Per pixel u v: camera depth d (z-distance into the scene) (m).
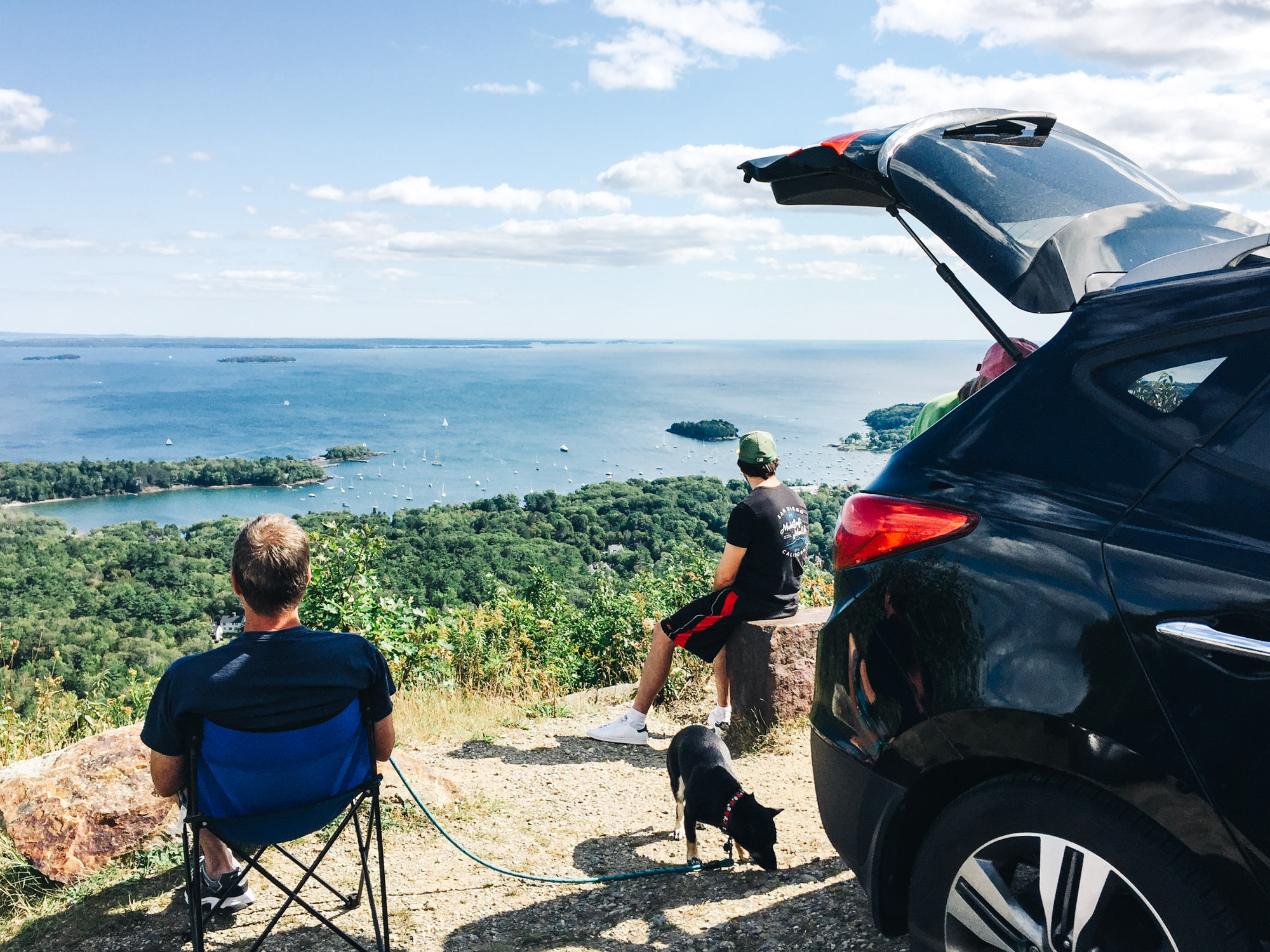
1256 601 1.40
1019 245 1.94
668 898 2.92
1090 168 2.32
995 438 1.88
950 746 1.77
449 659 7.73
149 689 6.71
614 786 4.09
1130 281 1.87
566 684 7.89
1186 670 1.45
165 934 2.73
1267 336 1.60
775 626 4.41
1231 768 1.40
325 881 3.07
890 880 1.97
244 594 2.34
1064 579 1.63
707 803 3.13
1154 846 1.49
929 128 2.33
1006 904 1.69
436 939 2.69
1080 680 1.56
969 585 1.76
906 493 1.96
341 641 2.40
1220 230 2.18
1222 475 1.55
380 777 2.39
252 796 2.26
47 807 3.19
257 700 2.23
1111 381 1.75
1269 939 1.39
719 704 4.80
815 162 2.42
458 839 3.44
